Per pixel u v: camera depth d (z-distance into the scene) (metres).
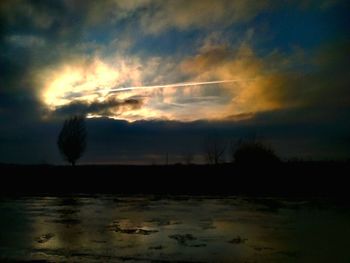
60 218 23.36
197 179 44.78
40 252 14.32
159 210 26.44
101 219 22.67
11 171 53.53
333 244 15.27
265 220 21.47
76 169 53.03
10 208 28.84
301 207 27.12
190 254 13.81
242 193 38.28
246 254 13.79
